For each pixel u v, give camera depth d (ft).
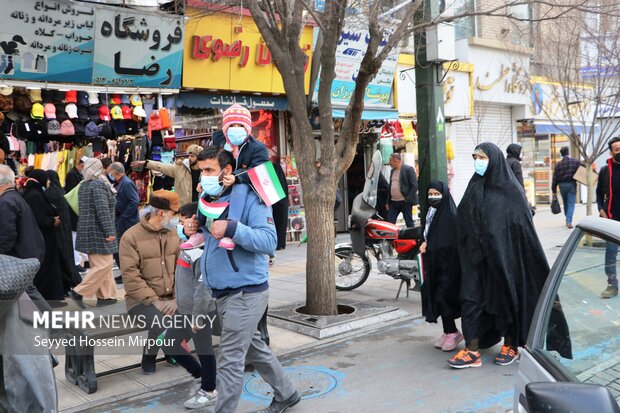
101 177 22.31
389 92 44.50
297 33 21.09
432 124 24.89
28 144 29.76
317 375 16.21
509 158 33.12
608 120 44.47
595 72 40.75
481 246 16.08
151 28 30.91
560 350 7.98
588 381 7.25
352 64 40.60
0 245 18.17
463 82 50.70
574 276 8.29
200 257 13.60
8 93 28.02
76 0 28.53
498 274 15.90
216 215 12.06
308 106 31.91
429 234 18.03
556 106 59.98
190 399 14.14
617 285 7.51
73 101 29.91
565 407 5.35
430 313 18.11
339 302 23.61
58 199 23.30
